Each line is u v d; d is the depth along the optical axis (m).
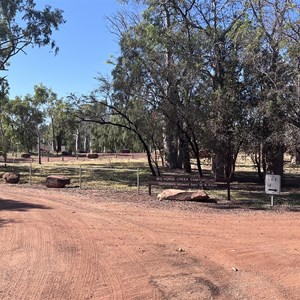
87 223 9.44
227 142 17.28
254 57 15.17
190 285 5.56
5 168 30.92
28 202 12.64
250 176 25.58
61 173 26.77
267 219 10.53
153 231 8.81
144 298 5.07
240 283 5.73
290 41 14.20
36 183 20.56
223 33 17.70
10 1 24.94
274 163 19.59
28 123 48.53
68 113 21.16
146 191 16.86
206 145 17.81
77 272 5.97
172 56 17.44
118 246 7.48
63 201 13.13
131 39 18.33
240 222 10.02
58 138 69.75
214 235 8.53
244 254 7.14
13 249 7.05
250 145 16.89
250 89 16.39
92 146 68.81
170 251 7.24
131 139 30.58
